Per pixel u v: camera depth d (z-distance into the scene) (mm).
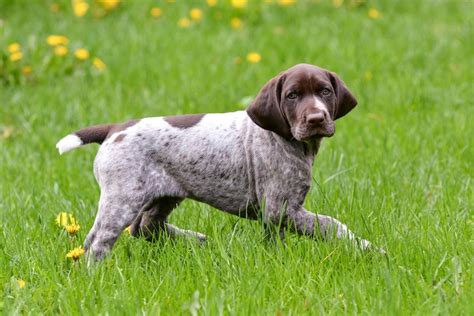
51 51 17812
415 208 9789
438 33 19656
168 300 7551
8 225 9805
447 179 10953
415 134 13016
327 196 10125
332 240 8461
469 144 12359
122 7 22281
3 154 13102
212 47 18875
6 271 8492
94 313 7223
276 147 8555
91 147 13266
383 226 8977
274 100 8336
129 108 15156
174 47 18891
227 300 7359
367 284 7602
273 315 7156
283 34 19625
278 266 7945
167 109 15016
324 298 7445
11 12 21766
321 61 17562
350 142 12969
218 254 8453
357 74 16828
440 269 8016
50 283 7953
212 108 15141
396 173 11234
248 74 16734
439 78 16328
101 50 18406
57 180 11688
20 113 15188
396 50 18312
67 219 9383
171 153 8805
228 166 8781
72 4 22328
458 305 7117
